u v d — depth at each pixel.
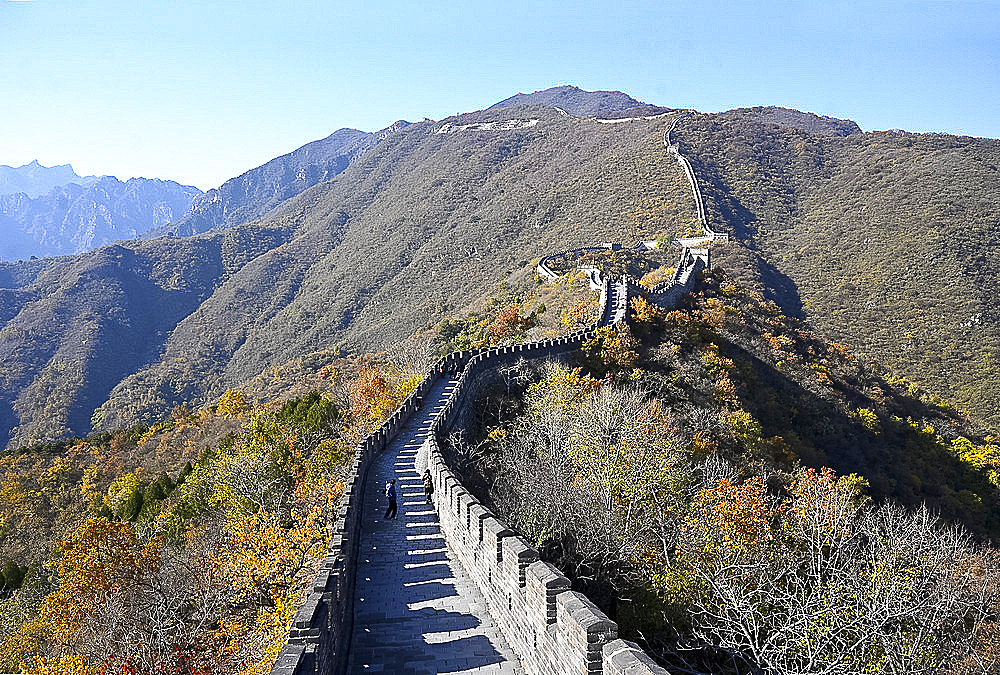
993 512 38.19
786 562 15.98
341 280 138.00
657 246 91.06
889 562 16.34
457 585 12.98
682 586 14.08
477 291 97.62
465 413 29.91
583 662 8.09
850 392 47.56
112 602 24.11
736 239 94.06
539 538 14.75
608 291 49.59
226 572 22.75
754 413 37.19
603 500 16.84
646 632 13.68
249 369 114.19
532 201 135.62
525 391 33.75
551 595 9.23
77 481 52.69
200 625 20.75
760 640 13.20
